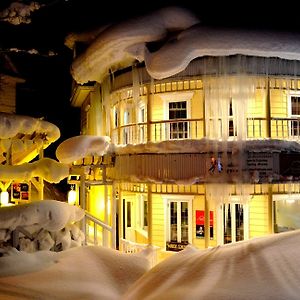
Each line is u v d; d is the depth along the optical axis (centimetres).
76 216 1502
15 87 2447
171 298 839
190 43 1332
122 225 1725
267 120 1481
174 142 1466
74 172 1631
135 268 1236
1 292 973
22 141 1667
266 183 1420
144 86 1588
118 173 1659
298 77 1462
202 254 1152
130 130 1741
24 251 1258
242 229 1559
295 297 754
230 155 1420
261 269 913
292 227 1681
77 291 984
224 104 1425
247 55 1391
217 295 807
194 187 1523
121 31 1446
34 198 2156
